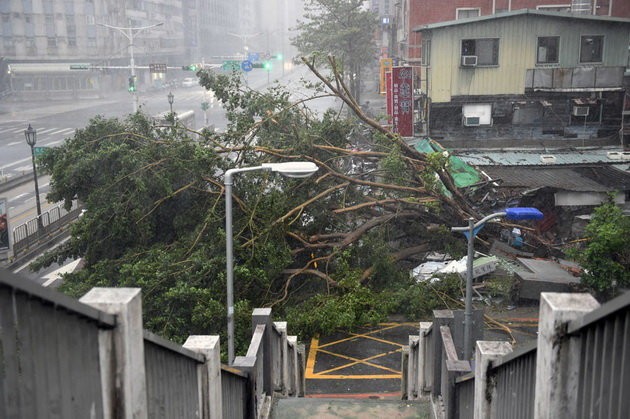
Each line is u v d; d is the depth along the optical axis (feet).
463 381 22.86
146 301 53.72
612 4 124.98
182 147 59.93
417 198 67.67
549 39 95.86
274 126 67.77
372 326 62.08
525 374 14.23
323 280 64.39
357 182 64.28
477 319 38.09
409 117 96.89
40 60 277.64
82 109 244.22
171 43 362.33
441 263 71.15
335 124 68.18
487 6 133.80
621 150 93.50
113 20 295.69
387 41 239.71
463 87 98.17
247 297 58.13
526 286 61.72
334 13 192.85
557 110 97.60
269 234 57.77
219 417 19.08
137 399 11.30
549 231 81.10
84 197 65.36
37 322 8.91
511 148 97.30
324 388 50.44
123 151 59.36
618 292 58.29
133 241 62.75
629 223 58.59
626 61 95.96
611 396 9.64
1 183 126.41
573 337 10.68
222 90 69.87
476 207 75.15
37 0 273.13
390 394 49.08
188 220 61.98
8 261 85.05
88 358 10.46
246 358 26.96
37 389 9.01
